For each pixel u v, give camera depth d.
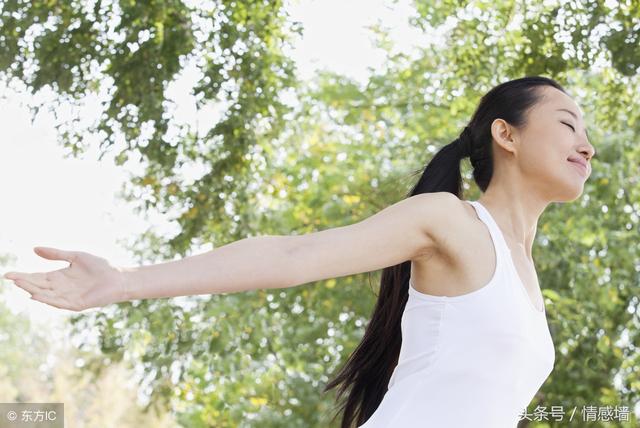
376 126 10.35
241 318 8.51
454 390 2.13
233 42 6.82
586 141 2.40
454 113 8.49
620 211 8.66
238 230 7.48
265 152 7.46
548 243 8.77
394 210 2.11
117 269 1.78
